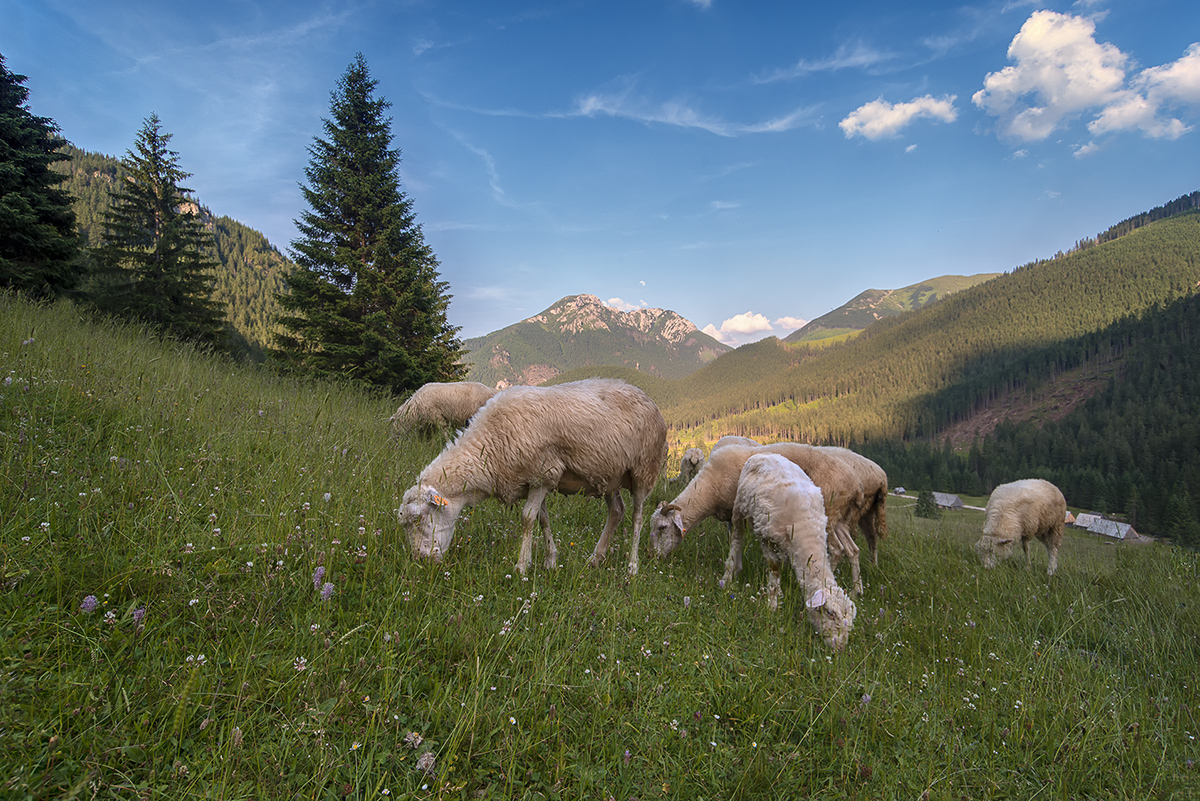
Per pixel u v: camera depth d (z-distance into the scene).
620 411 5.10
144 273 25.08
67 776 1.83
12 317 7.26
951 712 3.43
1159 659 4.77
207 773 1.98
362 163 19.47
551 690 2.81
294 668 2.51
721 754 2.70
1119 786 2.96
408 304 17.80
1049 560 8.92
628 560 5.40
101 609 2.61
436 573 3.82
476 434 4.69
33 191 16.30
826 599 4.41
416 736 2.27
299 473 4.63
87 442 4.25
